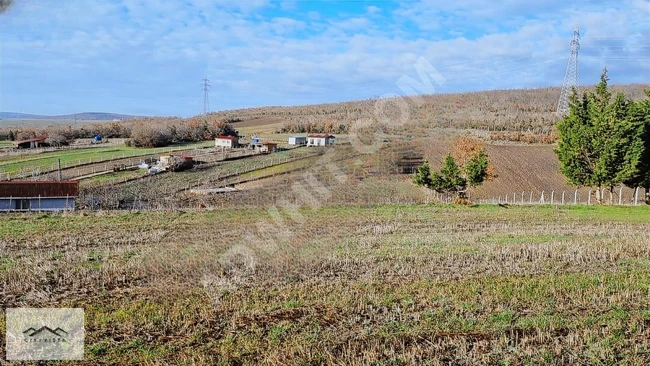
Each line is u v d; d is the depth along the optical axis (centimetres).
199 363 855
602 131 3559
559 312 1124
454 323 1048
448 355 896
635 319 1069
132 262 1462
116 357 881
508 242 1978
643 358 890
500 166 4756
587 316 1095
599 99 3697
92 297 1208
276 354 887
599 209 3322
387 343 949
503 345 936
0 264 1581
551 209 3278
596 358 880
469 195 4038
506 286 1323
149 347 918
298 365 852
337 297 1202
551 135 4775
